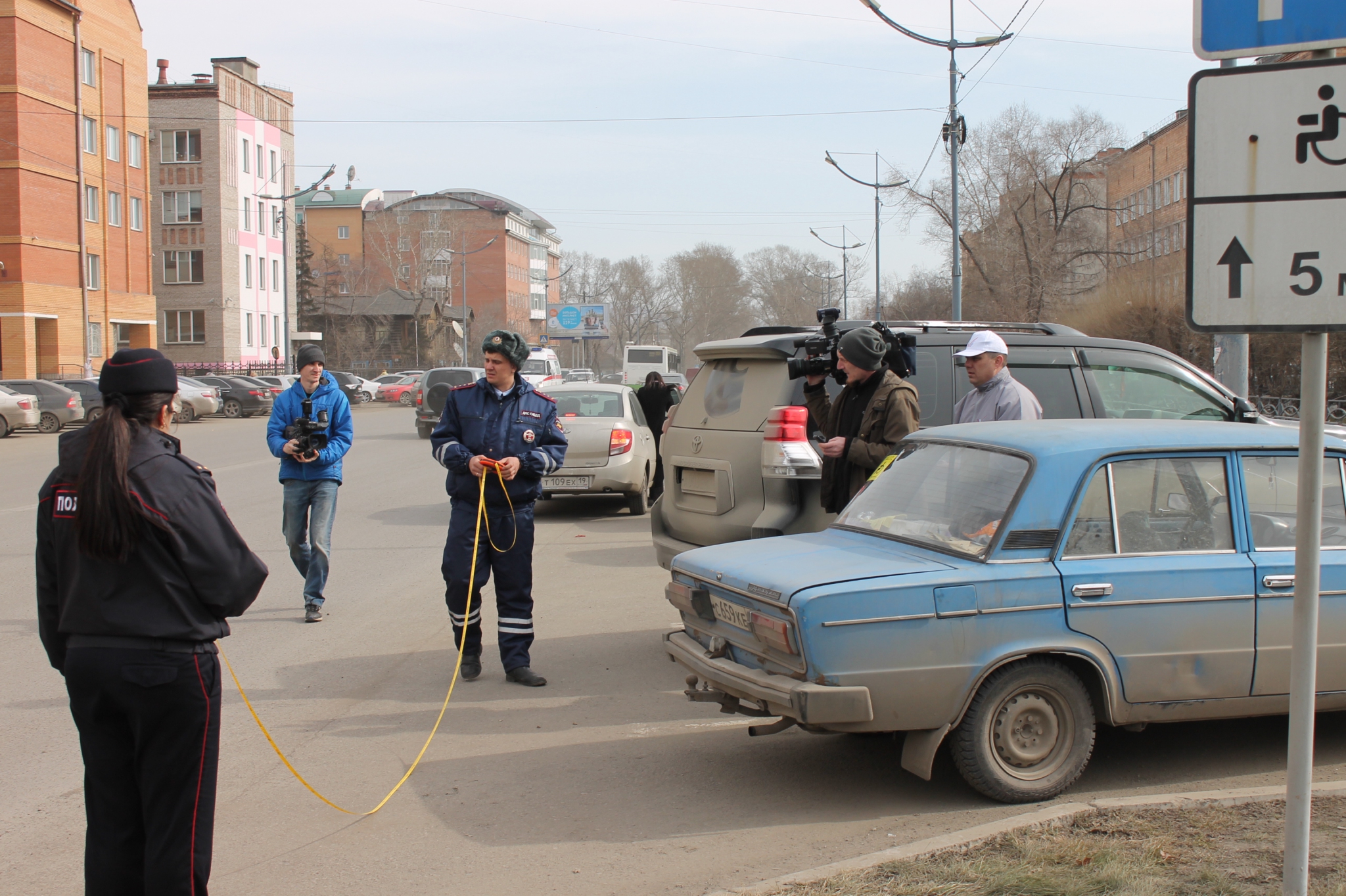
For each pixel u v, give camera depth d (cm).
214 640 321
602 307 11231
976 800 458
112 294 4934
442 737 552
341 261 9962
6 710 593
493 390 646
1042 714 452
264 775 500
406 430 3362
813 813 448
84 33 4728
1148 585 456
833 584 433
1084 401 743
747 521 650
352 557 1109
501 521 642
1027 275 4369
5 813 456
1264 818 411
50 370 4516
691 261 14100
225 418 4191
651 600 888
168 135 6362
